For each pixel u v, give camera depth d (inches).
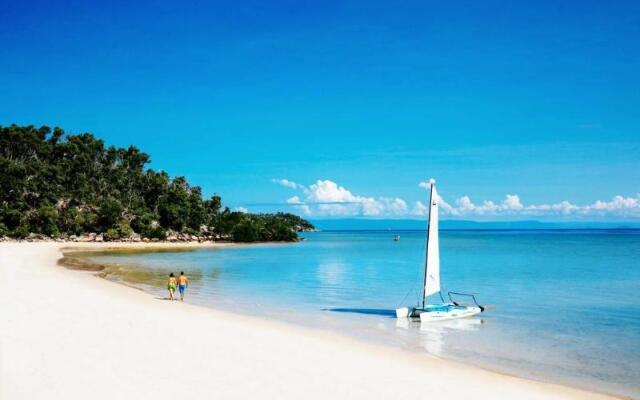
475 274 2522.1
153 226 7386.8
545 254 4207.7
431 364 834.8
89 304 1244.5
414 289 1955.0
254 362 766.5
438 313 1283.2
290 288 1972.2
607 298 1689.2
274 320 1245.7
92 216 6865.2
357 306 1528.1
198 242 7445.9
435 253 1318.9
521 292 1854.1
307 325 1195.9
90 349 788.6
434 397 648.4
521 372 831.1
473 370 814.5
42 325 944.9
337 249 5753.0
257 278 2379.4
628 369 857.5
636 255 4013.3
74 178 7608.3
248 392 625.3
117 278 2277.3
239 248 6112.2
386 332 1139.3
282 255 4466.0
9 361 704.4
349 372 741.3
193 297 1668.3
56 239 6363.2
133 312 1163.3
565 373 831.1
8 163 6796.3
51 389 602.5
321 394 632.4
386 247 6314.0
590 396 700.7
